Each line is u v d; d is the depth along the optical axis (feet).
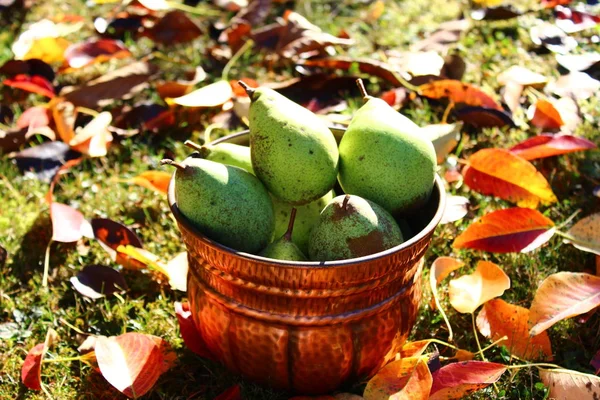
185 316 3.73
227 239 3.37
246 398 3.55
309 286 3.27
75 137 4.41
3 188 4.44
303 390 3.51
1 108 4.84
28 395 3.63
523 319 3.67
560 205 4.19
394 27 5.46
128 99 4.91
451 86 4.64
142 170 4.48
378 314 3.40
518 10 5.18
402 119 3.50
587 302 3.63
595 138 4.50
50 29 5.00
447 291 3.89
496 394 3.54
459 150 4.49
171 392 3.63
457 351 3.63
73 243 4.17
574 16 5.17
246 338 3.41
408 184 3.45
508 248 3.91
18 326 3.86
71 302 3.96
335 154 3.45
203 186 3.34
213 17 5.74
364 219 3.34
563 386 3.50
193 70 4.91
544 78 4.67
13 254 4.13
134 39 5.48
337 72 5.06
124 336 3.57
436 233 4.11
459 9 5.66
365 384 3.58
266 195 3.43
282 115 3.40
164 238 4.19
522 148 4.26
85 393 3.63
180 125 4.75
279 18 5.35
